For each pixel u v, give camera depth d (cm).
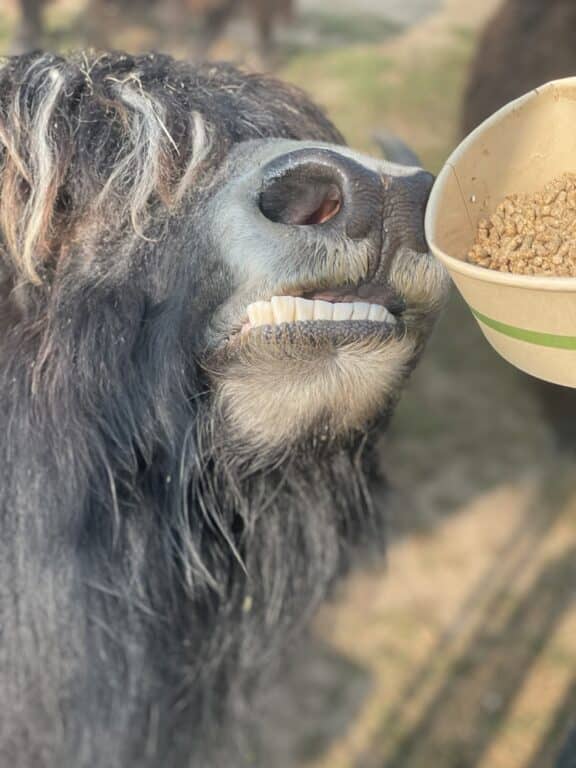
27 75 49
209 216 43
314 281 40
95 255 46
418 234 40
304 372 42
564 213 37
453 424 121
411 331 42
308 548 54
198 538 49
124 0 216
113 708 51
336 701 88
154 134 45
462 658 92
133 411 46
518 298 33
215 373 43
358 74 219
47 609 48
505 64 136
